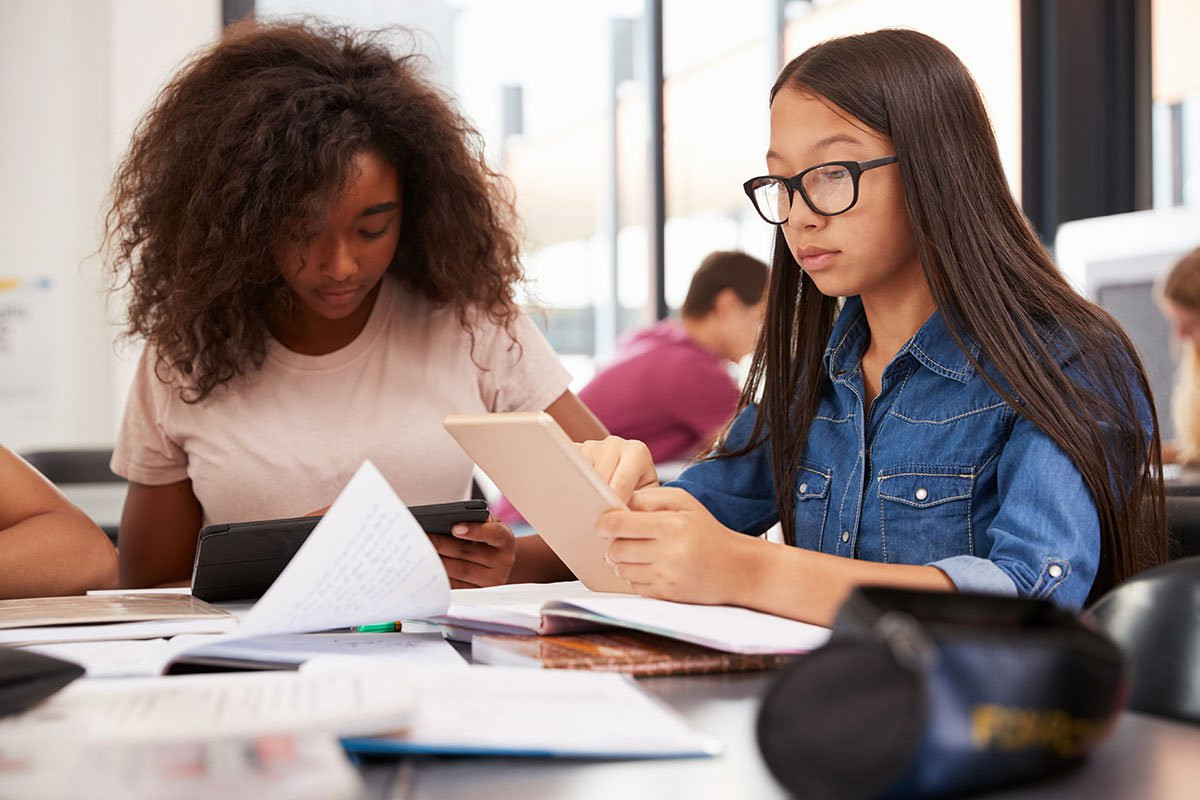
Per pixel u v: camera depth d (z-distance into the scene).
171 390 1.47
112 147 3.68
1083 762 0.50
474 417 0.93
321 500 1.47
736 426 1.35
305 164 1.28
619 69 4.34
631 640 0.82
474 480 1.75
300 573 0.72
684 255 4.32
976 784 0.46
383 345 1.53
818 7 4.35
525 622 0.84
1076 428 0.99
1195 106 4.10
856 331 1.23
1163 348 2.31
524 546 1.37
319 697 0.56
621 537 0.89
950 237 1.06
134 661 0.73
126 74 3.68
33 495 1.22
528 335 1.61
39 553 1.14
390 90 1.39
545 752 0.53
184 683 0.62
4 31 3.67
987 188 1.09
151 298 1.44
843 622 0.48
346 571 0.75
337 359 1.50
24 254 3.71
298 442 1.46
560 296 4.34
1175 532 1.30
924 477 1.12
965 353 1.06
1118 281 2.34
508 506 3.16
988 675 0.44
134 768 0.47
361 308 1.52
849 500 1.18
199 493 1.49
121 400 3.76
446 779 0.52
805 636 0.78
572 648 0.78
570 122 4.32
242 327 1.44
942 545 1.11
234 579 1.04
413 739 0.54
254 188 1.30
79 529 1.20
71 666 0.60
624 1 4.33
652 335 3.48
